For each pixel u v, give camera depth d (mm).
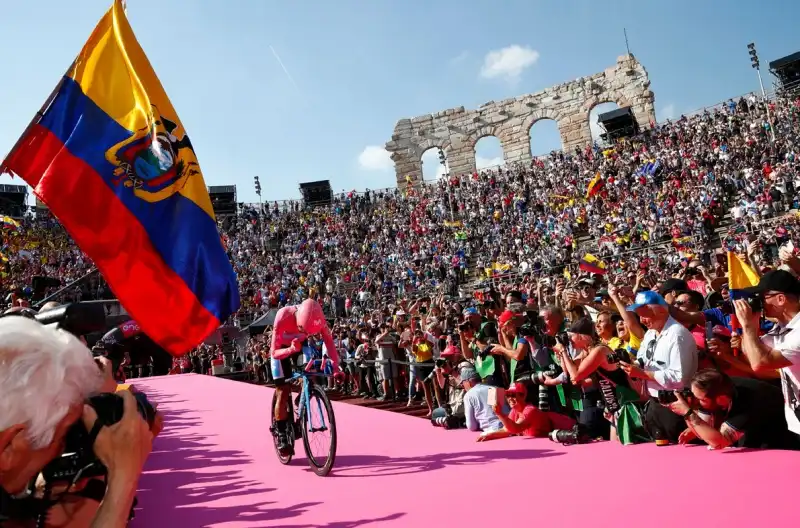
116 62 5059
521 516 3699
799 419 3996
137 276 4652
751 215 24125
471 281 32812
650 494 3834
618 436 5438
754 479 3891
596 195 33625
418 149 52219
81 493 1673
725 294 7457
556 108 48781
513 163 46156
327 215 47031
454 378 8203
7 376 1439
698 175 29922
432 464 5422
